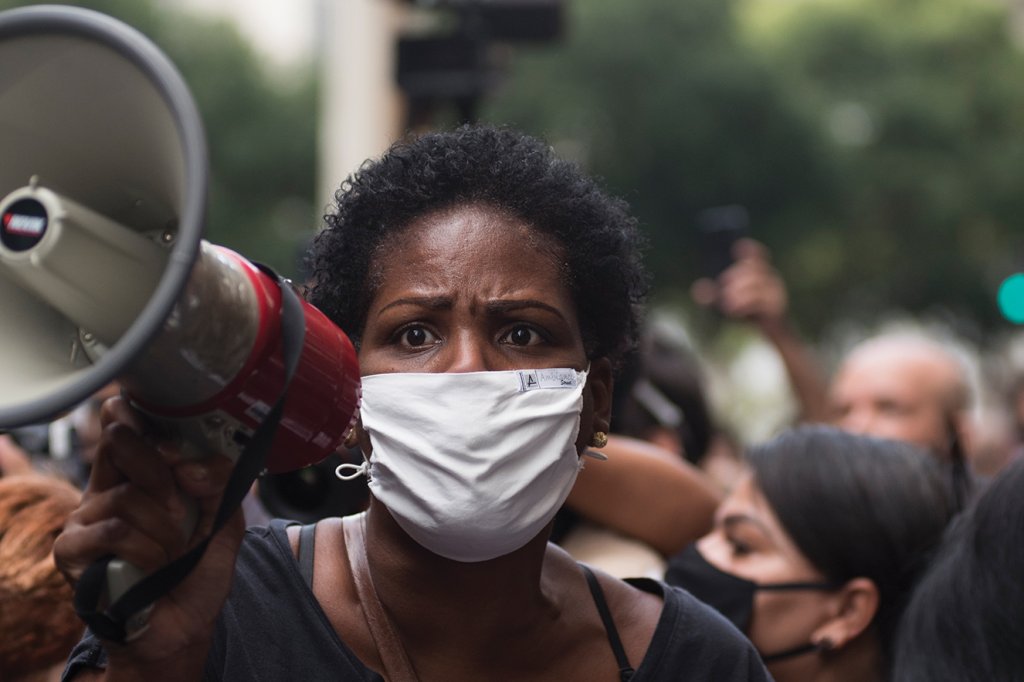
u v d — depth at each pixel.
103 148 1.63
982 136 28.67
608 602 2.31
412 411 2.02
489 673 2.18
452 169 2.16
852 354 6.34
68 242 1.53
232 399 1.67
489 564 2.13
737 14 26.62
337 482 3.31
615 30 24.72
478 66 7.64
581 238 2.19
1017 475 2.53
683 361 5.09
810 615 3.22
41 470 4.20
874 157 27.50
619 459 3.56
